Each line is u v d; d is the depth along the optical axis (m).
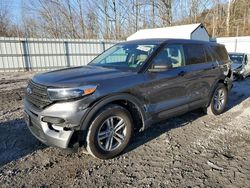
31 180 2.88
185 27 21.31
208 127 4.69
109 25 33.72
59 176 2.97
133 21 34.44
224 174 3.04
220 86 5.36
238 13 37.31
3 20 31.20
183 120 5.07
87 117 3.03
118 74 3.43
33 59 16.95
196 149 3.73
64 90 2.91
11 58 16.16
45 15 32.34
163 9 34.34
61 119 2.92
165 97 3.91
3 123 4.77
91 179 2.92
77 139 3.09
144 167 3.20
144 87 3.54
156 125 4.73
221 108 5.50
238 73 11.16
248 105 6.46
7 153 3.51
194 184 2.83
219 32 34.59
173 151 3.65
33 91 3.27
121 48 4.40
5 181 2.85
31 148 3.68
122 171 3.10
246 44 20.98
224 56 5.62
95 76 3.27
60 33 33.19
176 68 4.14
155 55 3.82
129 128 3.49
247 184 2.83
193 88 4.49
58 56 17.84
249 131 4.51
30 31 32.91
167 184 2.83
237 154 3.58
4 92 8.39
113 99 3.22
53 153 3.53
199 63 4.72
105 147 3.30
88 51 19.09
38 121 3.09
